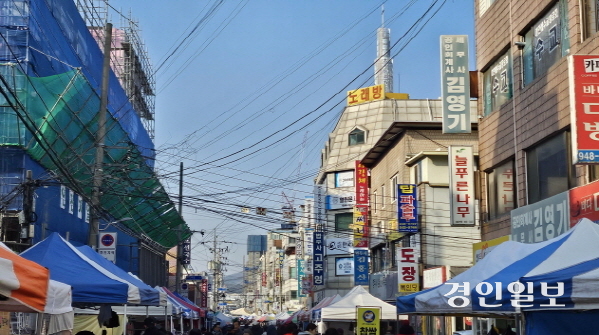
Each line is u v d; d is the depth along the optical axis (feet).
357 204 131.34
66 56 87.66
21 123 69.87
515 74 61.05
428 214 103.71
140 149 131.23
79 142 84.12
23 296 19.89
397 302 34.63
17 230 67.15
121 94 116.16
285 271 348.59
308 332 49.42
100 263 42.19
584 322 27.66
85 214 96.43
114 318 48.91
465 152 70.28
